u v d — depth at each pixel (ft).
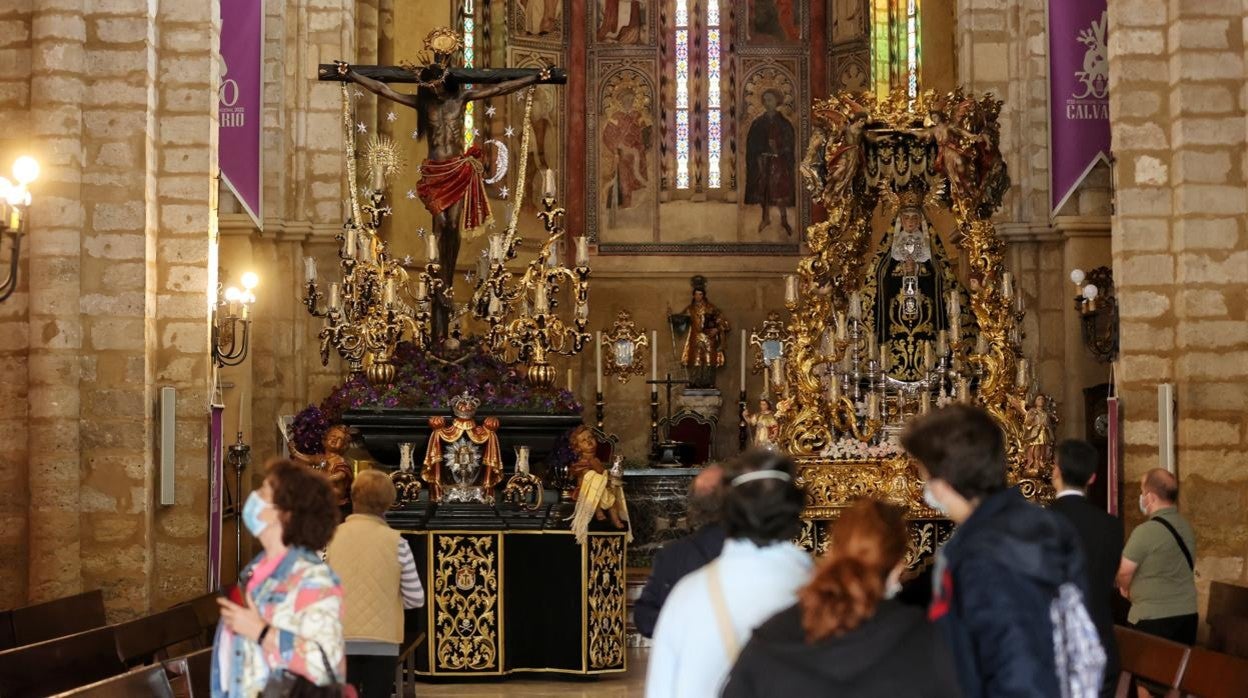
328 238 66.69
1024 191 66.85
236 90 57.57
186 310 48.14
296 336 65.87
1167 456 47.29
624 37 91.61
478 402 47.44
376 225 50.67
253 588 19.74
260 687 19.35
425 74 50.49
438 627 44.88
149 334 47.21
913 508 51.60
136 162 47.19
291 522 19.88
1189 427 47.39
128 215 47.09
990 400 53.01
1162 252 48.80
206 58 48.65
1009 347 53.31
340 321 49.55
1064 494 25.95
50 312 45.96
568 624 45.24
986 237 54.08
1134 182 48.98
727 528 16.80
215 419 47.52
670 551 23.48
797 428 52.75
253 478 64.69
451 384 48.03
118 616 46.21
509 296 49.85
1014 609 15.20
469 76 50.72
